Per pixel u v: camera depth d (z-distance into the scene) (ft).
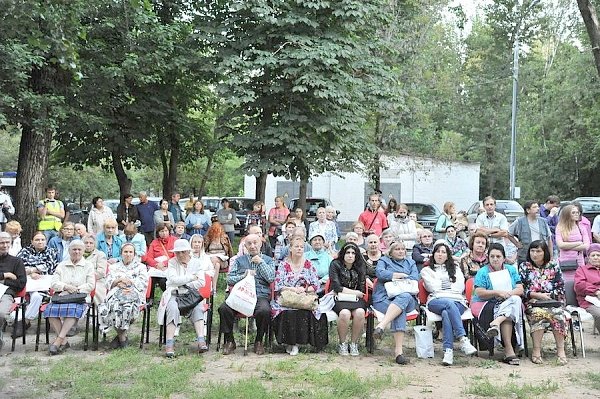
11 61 42.70
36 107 45.70
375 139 81.61
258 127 50.67
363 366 24.44
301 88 47.52
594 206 65.21
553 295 26.20
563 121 121.90
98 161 67.36
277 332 26.32
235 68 49.01
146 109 62.18
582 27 135.95
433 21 90.38
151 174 145.38
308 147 50.37
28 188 49.24
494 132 144.77
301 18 48.93
